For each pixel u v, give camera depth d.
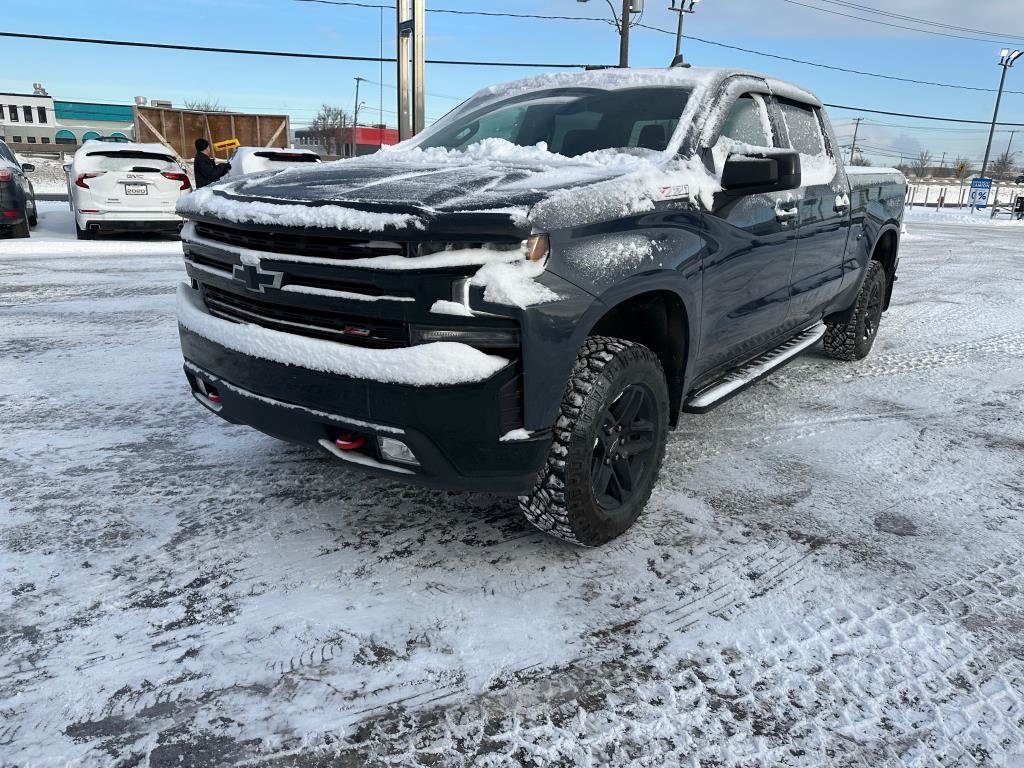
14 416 3.82
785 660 2.09
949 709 1.92
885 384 4.91
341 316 2.24
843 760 1.75
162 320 6.11
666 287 2.61
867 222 4.81
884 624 2.27
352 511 2.89
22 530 2.68
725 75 3.43
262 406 2.44
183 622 2.19
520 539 2.71
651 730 1.83
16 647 2.05
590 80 3.66
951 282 9.85
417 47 16.03
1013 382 5.04
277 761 1.71
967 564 2.64
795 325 4.12
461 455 2.18
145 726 1.79
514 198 2.20
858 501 3.13
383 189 2.36
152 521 2.77
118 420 3.80
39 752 1.70
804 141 4.12
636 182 2.57
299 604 2.29
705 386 3.37
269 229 2.29
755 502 3.09
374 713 1.86
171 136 21.44
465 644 2.12
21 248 10.31
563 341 2.22
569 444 2.36
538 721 1.85
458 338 2.11
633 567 2.55
